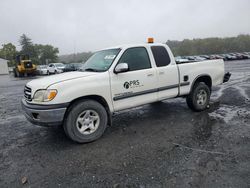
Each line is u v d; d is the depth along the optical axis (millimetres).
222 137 3844
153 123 4859
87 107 3812
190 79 5250
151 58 4641
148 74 4500
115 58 4195
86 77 3826
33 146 3889
